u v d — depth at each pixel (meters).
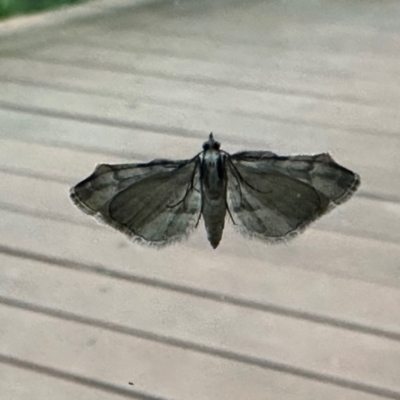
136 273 0.13
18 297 0.13
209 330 0.12
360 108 0.17
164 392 0.11
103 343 0.12
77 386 0.11
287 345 0.12
